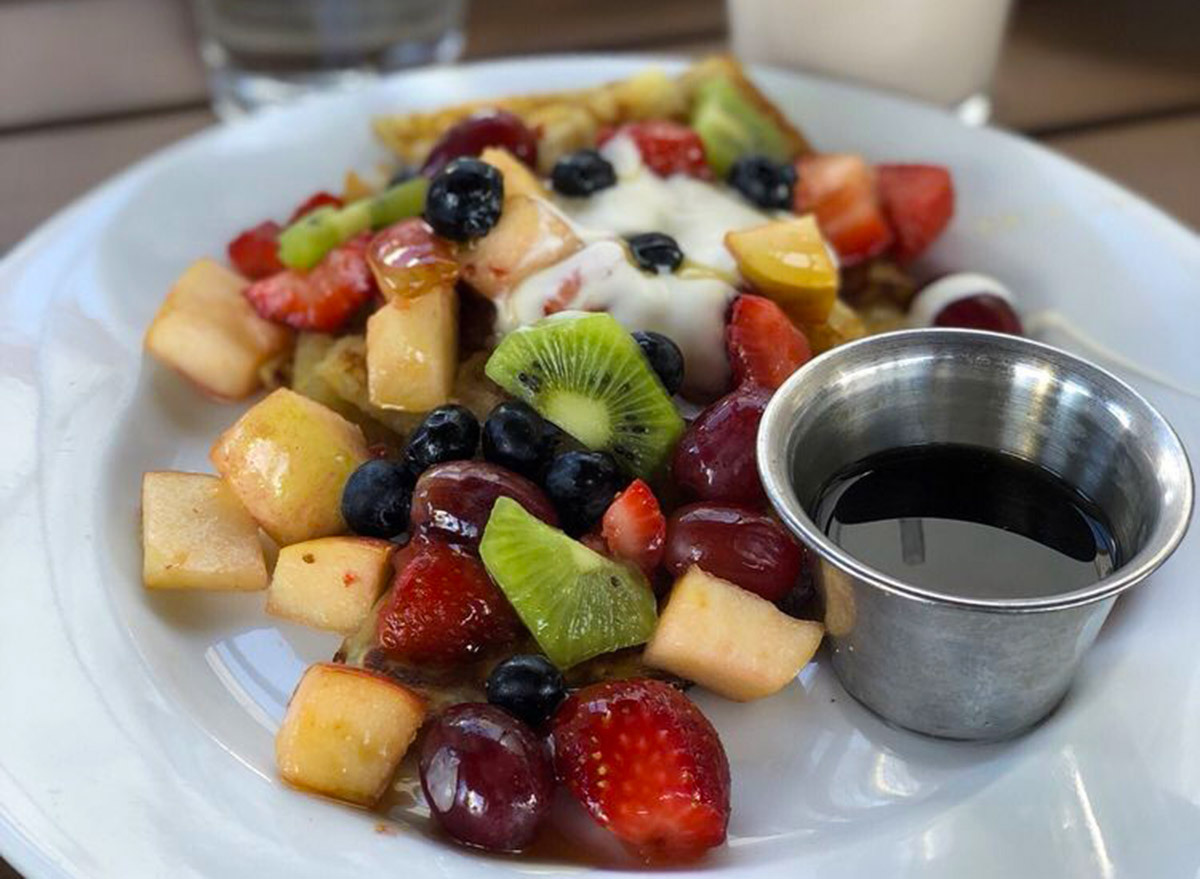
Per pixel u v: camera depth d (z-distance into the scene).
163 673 0.21
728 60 0.33
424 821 0.20
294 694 0.20
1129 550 0.21
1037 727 0.21
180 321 0.27
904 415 0.23
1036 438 0.23
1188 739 0.20
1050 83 0.38
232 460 0.24
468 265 0.26
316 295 0.27
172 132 0.37
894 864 0.19
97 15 0.41
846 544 0.22
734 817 0.20
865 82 0.36
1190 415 0.25
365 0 0.38
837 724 0.21
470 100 0.34
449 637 0.21
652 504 0.22
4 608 0.21
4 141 0.36
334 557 0.23
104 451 0.25
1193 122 0.37
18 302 0.27
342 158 0.32
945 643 0.20
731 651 0.21
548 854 0.19
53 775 0.19
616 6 0.42
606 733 0.19
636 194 0.28
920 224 0.30
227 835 0.18
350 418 0.26
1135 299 0.28
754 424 0.23
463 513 0.22
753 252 0.26
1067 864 0.18
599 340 0.23
